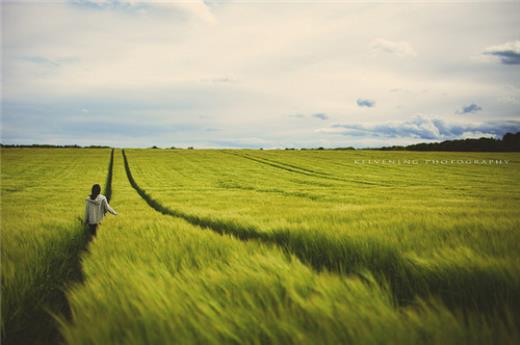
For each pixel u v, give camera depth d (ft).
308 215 34.65
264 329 8.02
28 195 88.58
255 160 239.30
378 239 19.17
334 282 9.98
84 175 156.25
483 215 32.58
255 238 27.55
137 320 8.41
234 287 10.82
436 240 18.54
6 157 236.63
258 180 140.97
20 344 11.93
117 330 8.21
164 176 154.61
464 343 7.55
